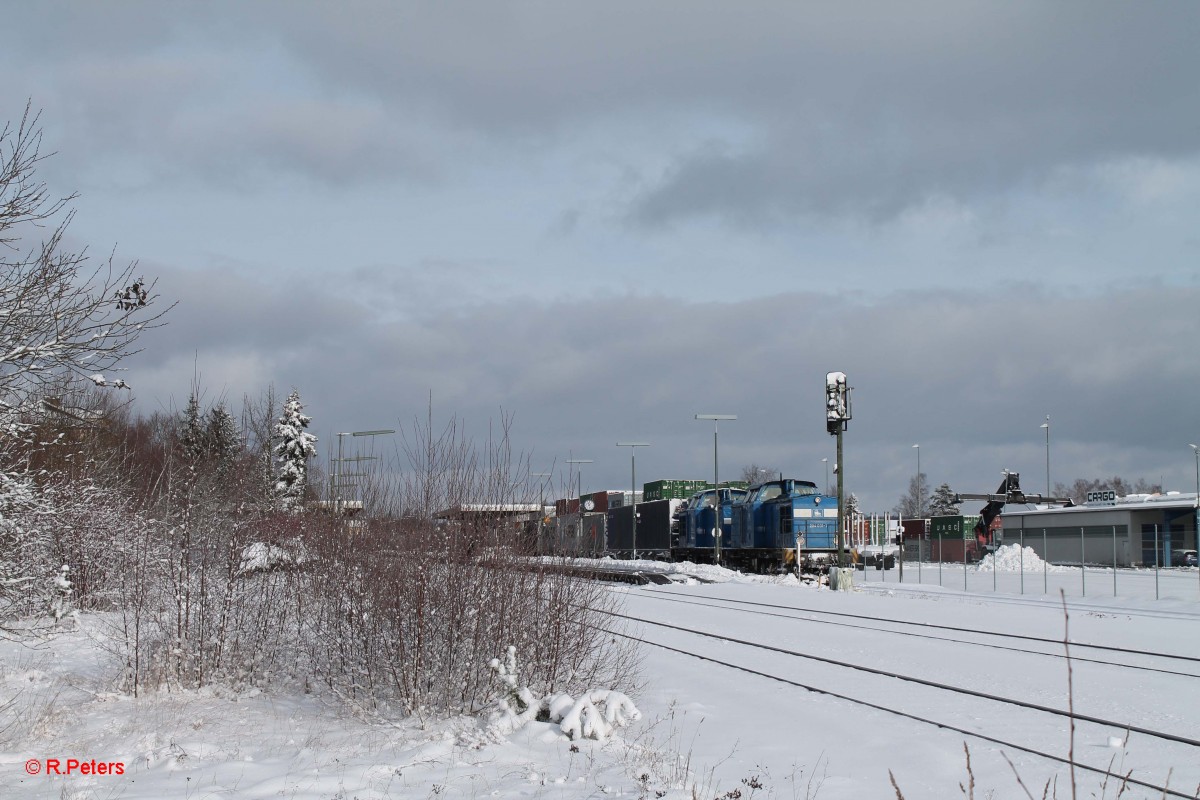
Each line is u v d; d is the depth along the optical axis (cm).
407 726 1192
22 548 1441
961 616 2688
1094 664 1742
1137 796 922
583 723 1136
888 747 1121
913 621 2512
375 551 1337
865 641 2084
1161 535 6825
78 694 1409
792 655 1870
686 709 1350
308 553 1566
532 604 1344
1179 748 1102
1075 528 7312
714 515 5900
